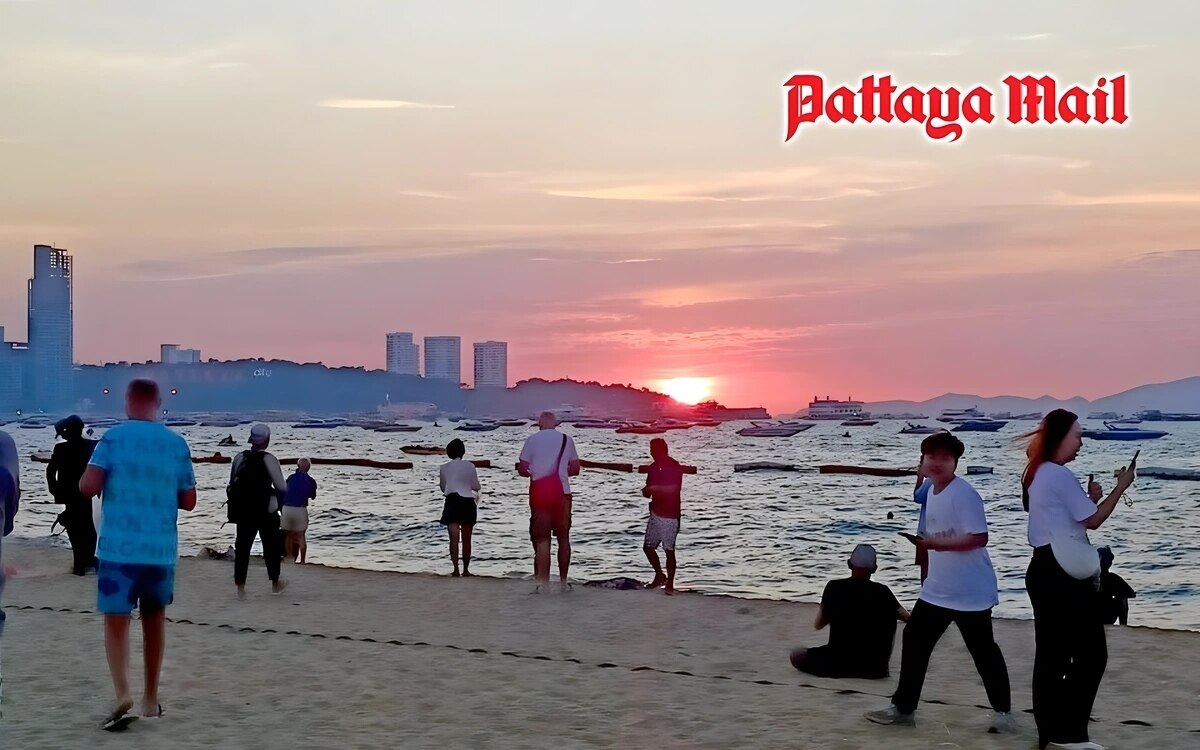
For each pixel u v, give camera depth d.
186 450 7.59
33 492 57.66
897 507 51.44
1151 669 10.33
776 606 14.04
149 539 7.36
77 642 10.83
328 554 30.80
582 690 9.10
